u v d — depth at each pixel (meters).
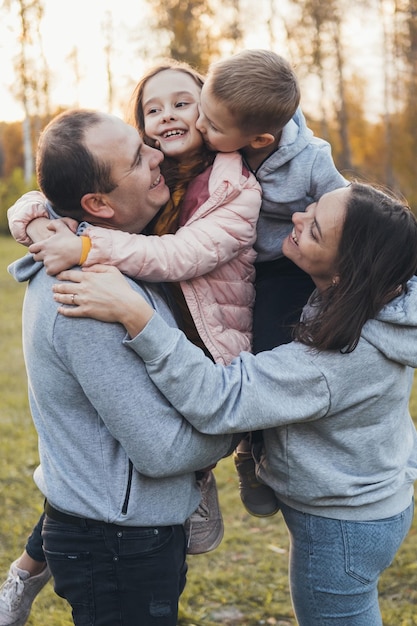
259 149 2.20
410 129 27.92
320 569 2.18
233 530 4.31
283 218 2.28
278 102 2.06
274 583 3.78
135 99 2.29
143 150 2.03
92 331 1.89
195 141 2.18
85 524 2.01
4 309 10.73
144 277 2.01
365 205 1.99
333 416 2.07
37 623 3.36
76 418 2.00
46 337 1.95
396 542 2.22
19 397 6.61
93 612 2.07
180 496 2.08
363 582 2.18
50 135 1.97
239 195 2.11
